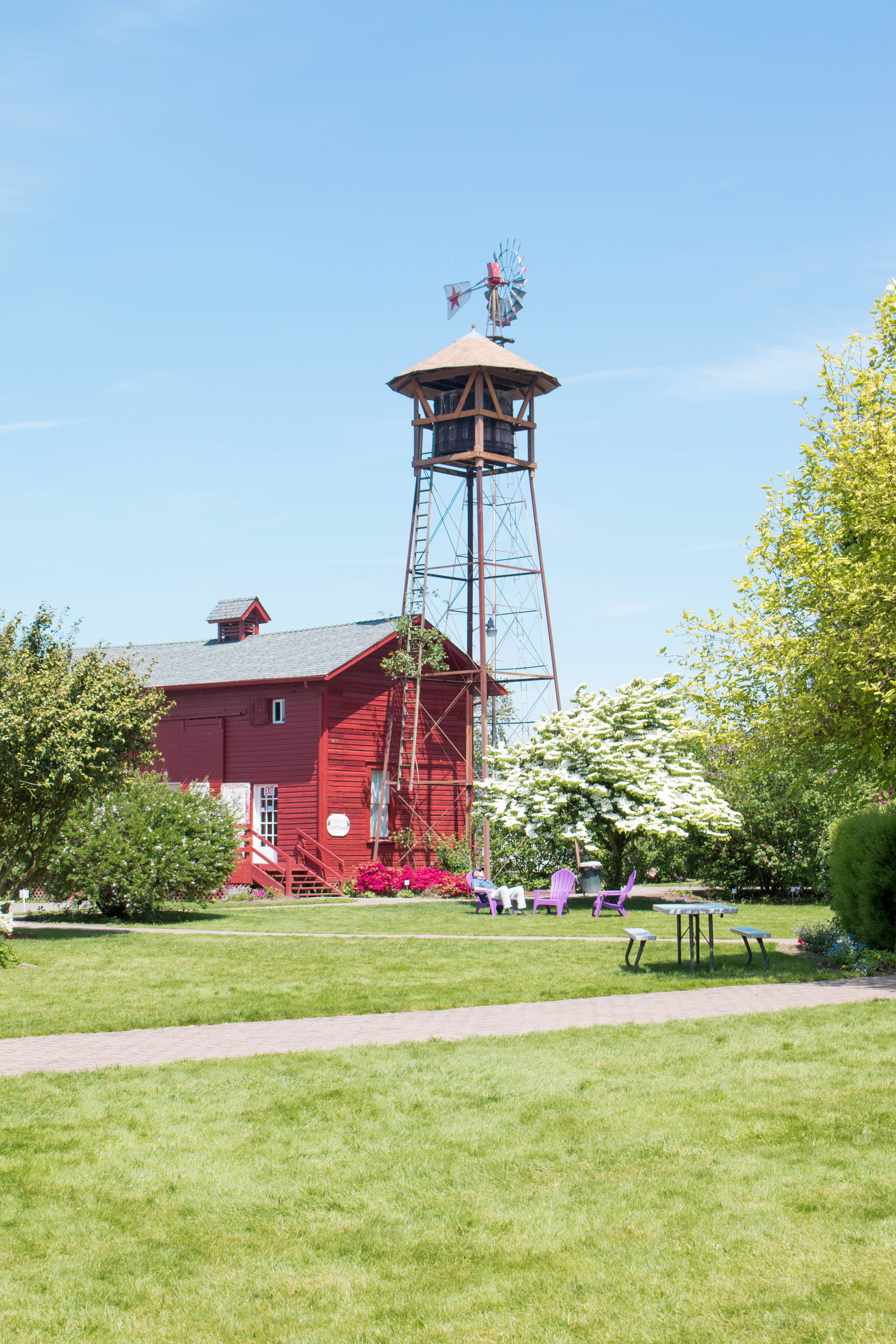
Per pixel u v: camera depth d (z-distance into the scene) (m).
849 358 17.12
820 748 16.53
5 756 19.33
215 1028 11.91
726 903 27.83
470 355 32.84
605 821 28.78
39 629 21.50
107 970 16.06
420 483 34.66
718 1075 9.38
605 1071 9.56
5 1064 10.16
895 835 16.17
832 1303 5.47
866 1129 7.88
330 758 34.22
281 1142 7.89
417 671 34.28
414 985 14.58
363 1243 6.31
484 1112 8.51
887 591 14.86
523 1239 6.32
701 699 17.12
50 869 24.16
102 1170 7.40
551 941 19.73
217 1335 5.36
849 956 15.59
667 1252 6.09
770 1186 6.92
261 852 34.91
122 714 21.03
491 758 30.00
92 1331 5.42
